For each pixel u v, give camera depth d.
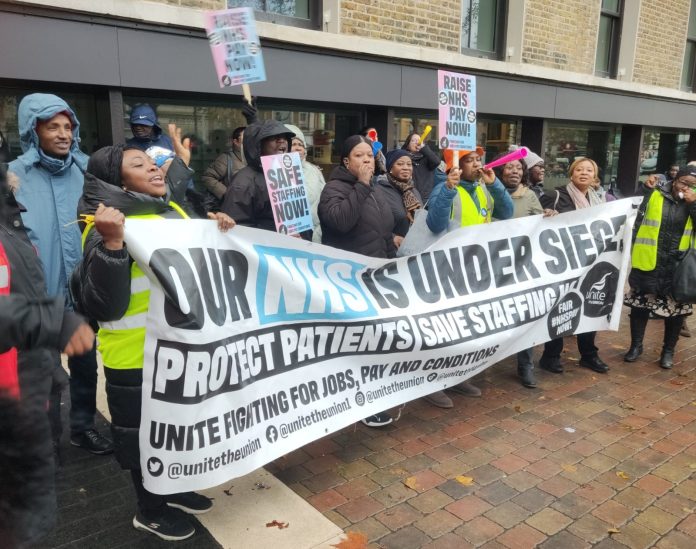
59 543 2.56
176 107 5.62
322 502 2.95
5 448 1.37
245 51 3.59
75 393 3.26
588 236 4.43
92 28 4.52
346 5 6.18
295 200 3.46
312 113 6.64
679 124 11.41
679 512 2.92
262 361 2.73
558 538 2.70
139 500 2.61
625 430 3.80
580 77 8.93
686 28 10.90
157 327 2.32
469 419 3.93
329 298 3.06
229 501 2.91
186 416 2.39
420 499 2.99
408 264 3.55
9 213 2.18
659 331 6.07
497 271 3.95
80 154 3.43
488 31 8.21
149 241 2.29
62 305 1.46
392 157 4.57
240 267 2.71
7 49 4.16
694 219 4.59
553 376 4.75
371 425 3.77
